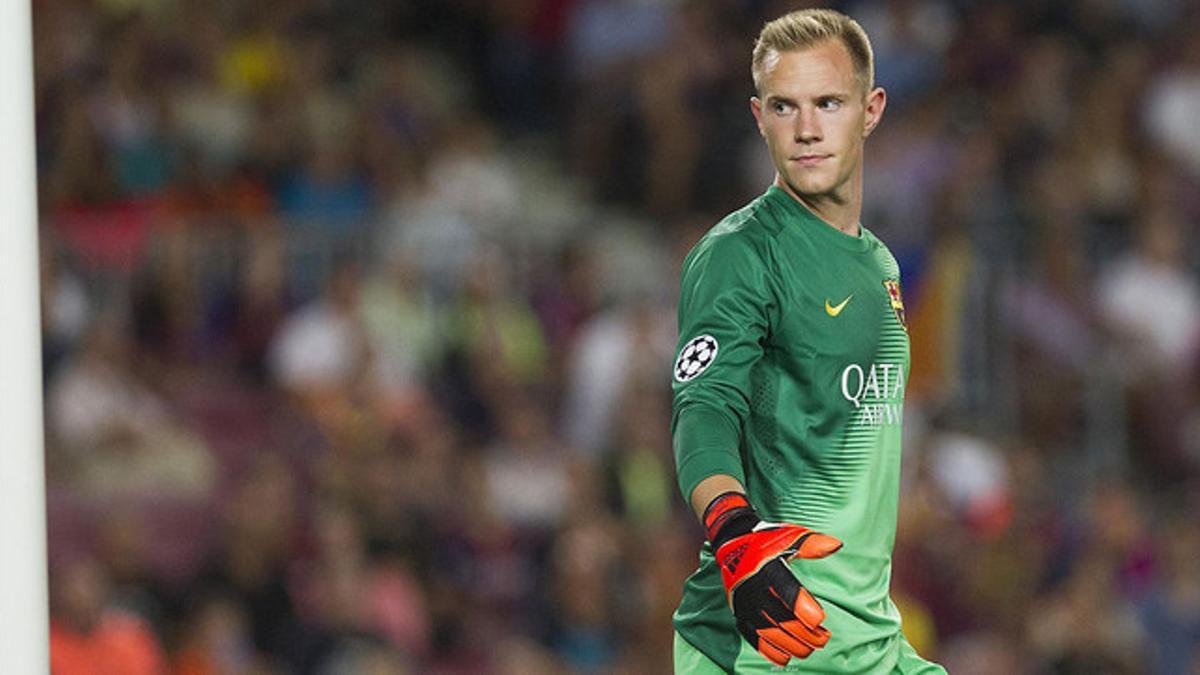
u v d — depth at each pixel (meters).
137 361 40.19
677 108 50.03
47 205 41.94
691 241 45.44
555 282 43.53
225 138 45.22
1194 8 51.72
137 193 43.34
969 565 38.22
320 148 45.66
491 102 52.25
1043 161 48.09
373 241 42.81
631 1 51.94
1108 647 37.59
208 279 41.53
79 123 42.94
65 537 36.50
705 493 11.43
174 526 37.31
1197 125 50.03
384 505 37.31
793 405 12.47
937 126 47.91
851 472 12.59
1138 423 43.12
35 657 10.80
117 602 35.62
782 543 11.01
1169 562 39.25
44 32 44.03
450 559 37.47
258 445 39.12
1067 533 39.72
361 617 35.44
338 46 49.88
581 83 51.91
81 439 38.31
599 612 36.81
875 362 12.66
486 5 52.62
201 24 47.19
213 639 34.81
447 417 40.44
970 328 42.41
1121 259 44.75
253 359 41.12
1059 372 42.72
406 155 47.25
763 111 12.47
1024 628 38.00
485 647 36.50
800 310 12.35
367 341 40.38
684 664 13.03
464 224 43.75
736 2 51.75
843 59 12.26
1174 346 44.38
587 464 39.03
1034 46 50.44
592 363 40.94
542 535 38.47
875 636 12.73
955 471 39.19
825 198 12.59
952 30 50.44
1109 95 49.75
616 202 50.09
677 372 12.14
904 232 44.03
